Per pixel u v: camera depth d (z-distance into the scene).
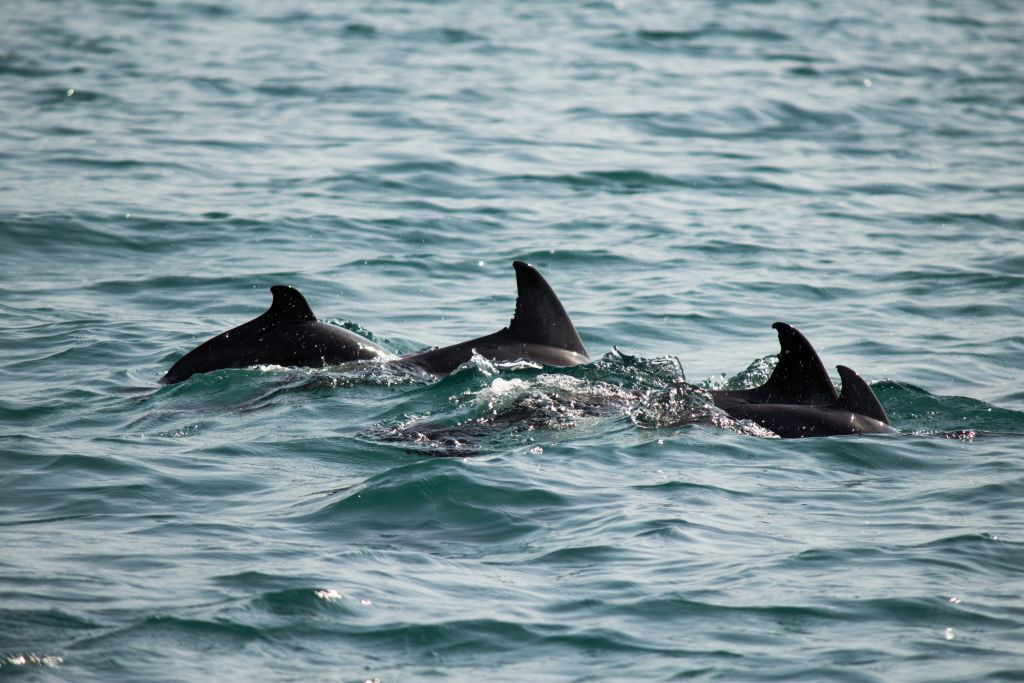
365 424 45.88
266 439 43.78
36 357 56.12
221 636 27.97
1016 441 45.25
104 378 53.09
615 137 113.00
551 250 78.75
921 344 61.78
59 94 121.88
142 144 103.06
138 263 73.50
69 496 37.34
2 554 32.16
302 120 114.69
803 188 97.75
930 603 30.44
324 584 30.69
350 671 26.86
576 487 38.62
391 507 36.56
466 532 34.97
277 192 90.25
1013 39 177.12
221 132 108.69
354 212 85.81
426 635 28.50
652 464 41.16
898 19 195.25
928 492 39.00
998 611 30.12
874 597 30.75
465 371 50.91
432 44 160.12
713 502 37.50
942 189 97.88
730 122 121.12
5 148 99.50
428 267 74.56
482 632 28.72
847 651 28.05
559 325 54.78
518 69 144.62
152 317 63.56
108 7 184.38
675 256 78.25
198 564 31.86
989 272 75.31
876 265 76.88
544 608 30.02
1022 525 35.91
